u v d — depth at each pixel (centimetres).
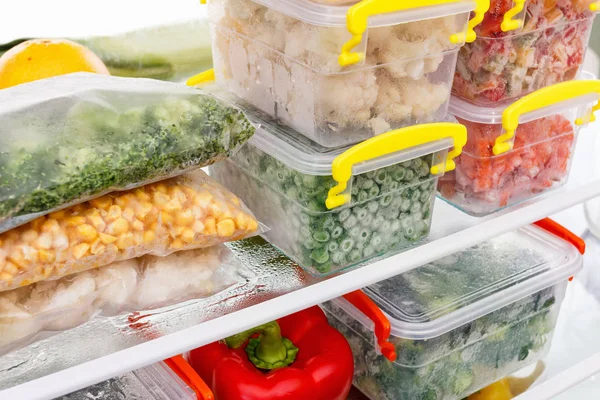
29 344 86
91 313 90
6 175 79
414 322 115
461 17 96
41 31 118
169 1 126
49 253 84
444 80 101
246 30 100
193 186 95
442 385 126
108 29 123
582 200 117
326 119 93
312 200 95
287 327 127
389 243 105
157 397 103
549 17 104
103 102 87
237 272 100
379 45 91
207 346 119
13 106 84
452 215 116
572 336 155
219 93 112
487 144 108
